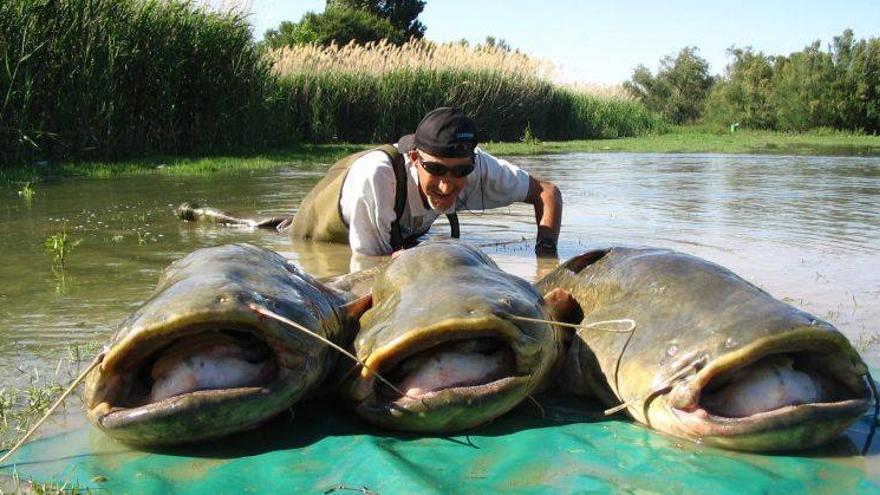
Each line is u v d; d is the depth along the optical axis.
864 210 3.75
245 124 7.95
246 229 3.20
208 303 1.17
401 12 27.09
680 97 30.64
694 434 1.24
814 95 19.41
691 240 2.88
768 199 4.23
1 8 5.80
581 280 1.65
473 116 11.97
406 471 1.13
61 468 1.19
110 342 1.21
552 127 14.04
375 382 1.30
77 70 6.19
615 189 4.80
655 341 1.34
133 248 2.76
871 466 1.17
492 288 1.33
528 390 1.30
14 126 5.80
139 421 1.19
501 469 1.16
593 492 1.09
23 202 4.04
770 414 1.19
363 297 1.52
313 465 1.18
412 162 2.49
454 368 1.27
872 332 1.75
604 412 1.36
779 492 1.09
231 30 7.57
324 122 10.79
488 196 2.77
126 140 6.84
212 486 1.12
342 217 2.76
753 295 1.31
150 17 6.89
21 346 1.69
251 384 1.23
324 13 23.52
